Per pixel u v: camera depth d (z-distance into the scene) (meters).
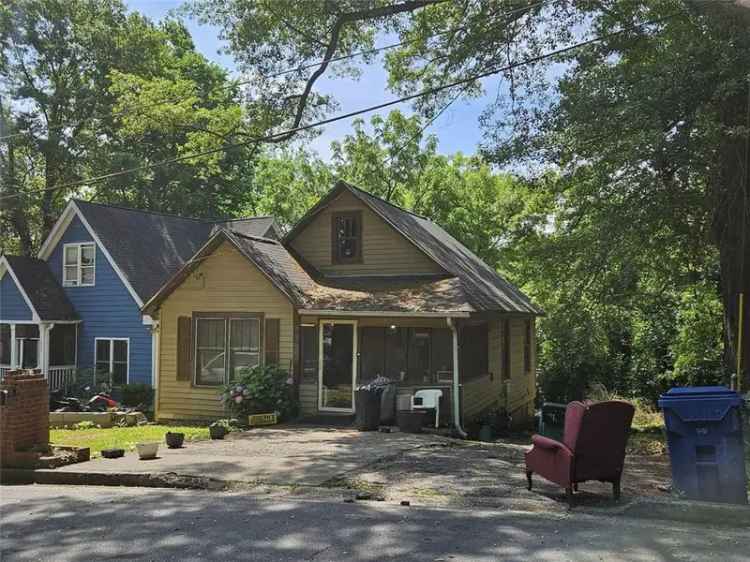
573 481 7.05
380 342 16.50
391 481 8.48
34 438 10.48
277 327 16.55
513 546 5.55
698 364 18.47
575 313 12.45
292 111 17.20
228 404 15.81
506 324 20.58
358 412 14.30
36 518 7.07
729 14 9.34
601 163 10.64
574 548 5.47
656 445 13.99
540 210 16.50
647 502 6.79
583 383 24.80
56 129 31.17
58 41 31.09
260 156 37.59
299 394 16.39
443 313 14.80
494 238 33.50
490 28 13.73
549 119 11.87
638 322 21.12
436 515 6.73
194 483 8.81
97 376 21.58
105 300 22.38
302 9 15.30
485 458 10.26
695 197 10.98
